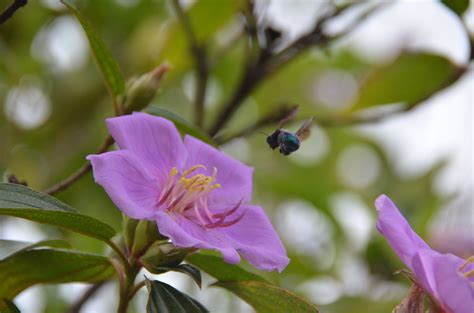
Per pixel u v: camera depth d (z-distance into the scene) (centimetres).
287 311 60
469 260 58
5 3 78
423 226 81
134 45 80
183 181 59
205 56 73
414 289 58
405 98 75
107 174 57
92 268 60
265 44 72
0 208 57
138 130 60
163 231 57
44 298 74
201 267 61
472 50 73
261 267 59
